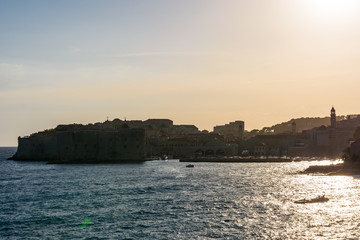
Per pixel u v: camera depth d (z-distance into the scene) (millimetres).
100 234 73375
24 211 92938
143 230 75438
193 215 86438
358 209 90625
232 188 126750
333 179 151500
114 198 108625
